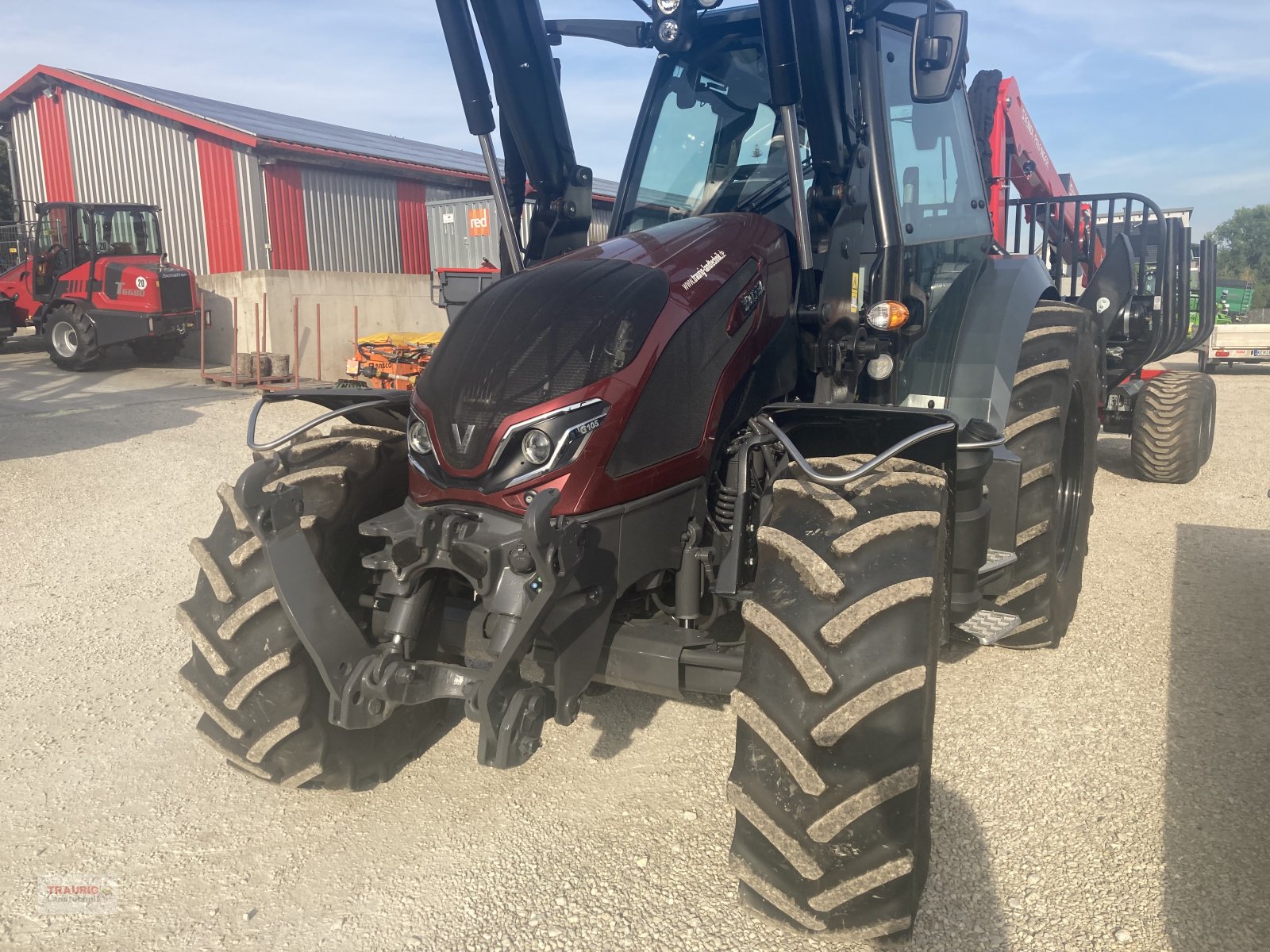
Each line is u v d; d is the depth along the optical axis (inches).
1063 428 143.3
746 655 88.1
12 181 788.0
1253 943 89.7
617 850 106.3
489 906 97.4
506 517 94.7
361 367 470.0
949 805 113.4
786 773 83.5
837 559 86.4
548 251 141.5
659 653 97.7
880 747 82.3
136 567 210.4
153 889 101.5
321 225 688.4
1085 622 170.2
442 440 97.3
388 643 99.7
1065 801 113.7
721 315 106.7
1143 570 199.2
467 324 104.3
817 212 121.7
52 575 204.4
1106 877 99.8
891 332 120.5
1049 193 287.1
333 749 107.7
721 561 105.3
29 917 97.2
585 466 92.7
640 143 149.6
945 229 152.6
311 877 103.1
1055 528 142.2
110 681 152.0
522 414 93.1
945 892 97.9
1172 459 269.4
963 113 170.7
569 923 94.7
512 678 89.9
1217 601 179.9
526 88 131.7
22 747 131.3
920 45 115.0
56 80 724.0
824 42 110.9
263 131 668.7
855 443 97.4
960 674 149.9
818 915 84.4
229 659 103.3
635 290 101.3
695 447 102.9
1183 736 128.7
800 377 126.1
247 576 105.2
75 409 409.1
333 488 111.0
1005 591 140.3
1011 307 146.3
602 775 122.3
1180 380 278.8
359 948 92.1
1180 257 256.4
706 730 133.3
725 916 95.2
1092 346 162.9
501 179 138.3
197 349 594.2
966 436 104.6
